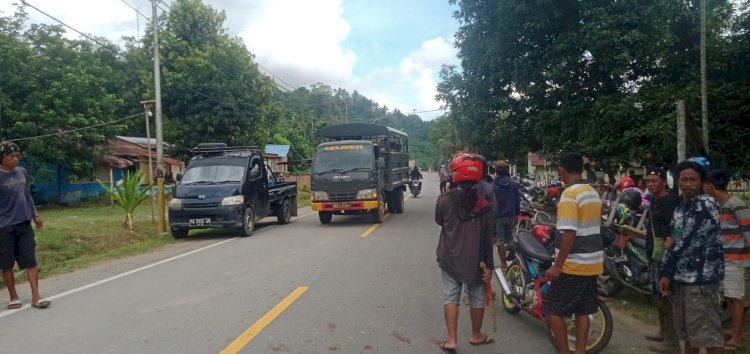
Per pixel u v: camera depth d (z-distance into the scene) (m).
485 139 17.72
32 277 6.65
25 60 22.44
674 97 11.52
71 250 11.16
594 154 13.00
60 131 22.80
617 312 6.35
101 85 25.69
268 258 9.87
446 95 18.02
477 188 5.40
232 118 31.25
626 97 12.53
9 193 6.52
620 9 13.40
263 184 14.63
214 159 14.16
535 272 5.69
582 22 14.12
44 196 24.45
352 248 10.94
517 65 15.27
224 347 5.01
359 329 5.59
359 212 15.60
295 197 18.08
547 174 28.19
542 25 14.05
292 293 7.09
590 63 14.43
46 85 23.16
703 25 9.98
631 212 7.19
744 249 4.69
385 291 7.23
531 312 5.71
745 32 11.20
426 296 6.98
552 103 15.33
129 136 37.50
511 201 8.22
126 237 13.18
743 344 4.88
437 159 95.75
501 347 5.15
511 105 17.08
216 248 11.39
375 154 15.64
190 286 7.63
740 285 4.72
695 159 5.25
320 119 66.12
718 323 3.88
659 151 11.30
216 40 32.47
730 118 11.16
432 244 11.45
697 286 3.89
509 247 8.27
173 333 5.43
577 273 4.24
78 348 5.02
